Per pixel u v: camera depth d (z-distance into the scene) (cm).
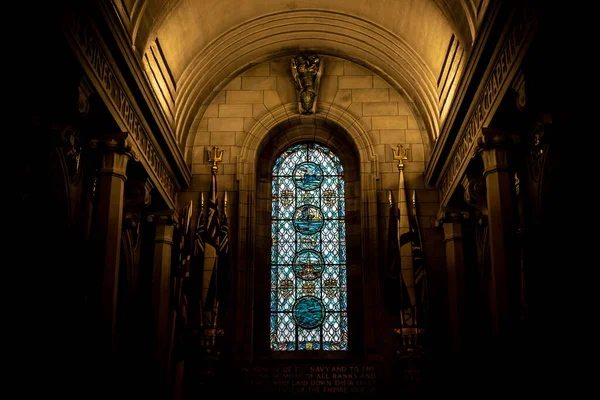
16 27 1122
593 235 1259
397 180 2184
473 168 1702
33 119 1234
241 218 2142
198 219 2036
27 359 1291
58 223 1315
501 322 1379
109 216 1444
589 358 1230
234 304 2052
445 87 1972
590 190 1258
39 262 1319
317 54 2289
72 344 1342
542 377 1256
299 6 2119
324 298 2172
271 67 2306
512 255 1409
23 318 1300
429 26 1928
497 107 1411
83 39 1247
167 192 1994
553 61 1206
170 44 1920
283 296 2175
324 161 2317
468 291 1950
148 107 1633
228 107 2264
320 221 2252
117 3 1465
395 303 1984
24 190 1238
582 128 1261
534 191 1377
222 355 2002
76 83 1246
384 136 2225
